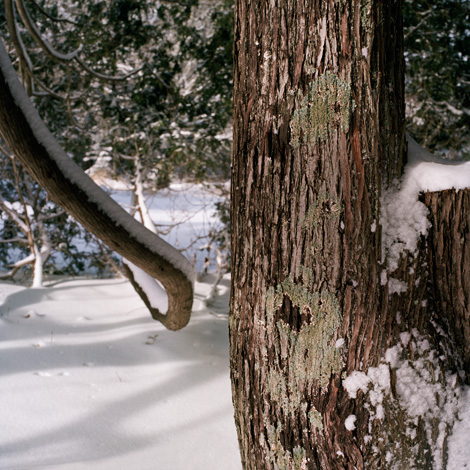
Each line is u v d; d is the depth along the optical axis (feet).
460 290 4.73
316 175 4.52
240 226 5.11
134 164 24.98
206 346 14.76
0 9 20.76
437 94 21.89
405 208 4.64
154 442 9.56
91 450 9.05
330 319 4.60
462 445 4.72
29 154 6.73
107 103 21.90
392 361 4.58
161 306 13.26
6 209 21.47
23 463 8.41
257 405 5.04
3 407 10.25
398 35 4.65
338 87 4.40
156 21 22.39
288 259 4.71
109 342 14.42
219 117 22.80
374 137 4.43
